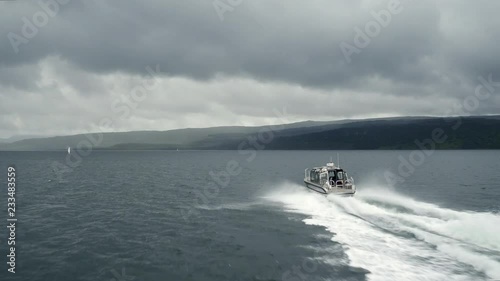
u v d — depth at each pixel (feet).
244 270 63.93
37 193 173.88
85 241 84.69
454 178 238.48
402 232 80.28
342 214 100.42
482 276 54.29
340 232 82.07
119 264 68.49
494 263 58.80
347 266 60.95
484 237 73.67
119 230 95.45
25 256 73.56
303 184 206.28
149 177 272.31
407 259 62.49
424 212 100.32
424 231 79.46
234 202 138.41
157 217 111.75
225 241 82.79
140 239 86.02
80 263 69.21
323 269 61.26
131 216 113.91
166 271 64.64
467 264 59.26
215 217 109.81
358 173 282.77
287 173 305.12
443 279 53.47
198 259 70.64
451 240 71.97
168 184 217.56
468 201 140.36
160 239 85.92
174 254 74.13
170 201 145.59
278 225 95.04
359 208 105.60
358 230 83.25
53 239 86.69
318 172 139.23
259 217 107.04
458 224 84.58
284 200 137.08
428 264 59.82
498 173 278.87
